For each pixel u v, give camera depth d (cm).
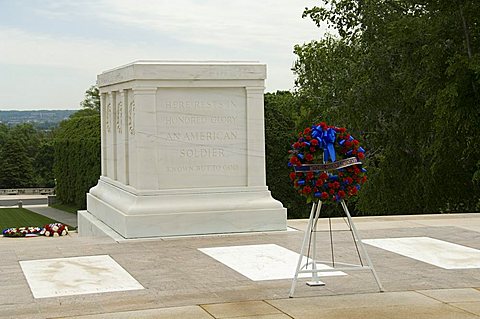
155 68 1441
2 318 862
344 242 1357
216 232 1461
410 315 854
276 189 4819
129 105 1549
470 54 2975
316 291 977
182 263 1180
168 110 1460
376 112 3425
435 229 1520
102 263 1190
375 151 3538
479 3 2962
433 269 1118
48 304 927
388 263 1165
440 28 3067
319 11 3706
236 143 1497
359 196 3488
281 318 845
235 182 1498
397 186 3459
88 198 1900
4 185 9262
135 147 1474
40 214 6022
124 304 920
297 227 1559
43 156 9488
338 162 943
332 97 3775
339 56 3809
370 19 3438
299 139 966
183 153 1470
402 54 3216
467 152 3059
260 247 1313
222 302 922
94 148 5444
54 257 1249
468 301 917
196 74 1459
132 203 1463
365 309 881
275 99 4962
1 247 1375
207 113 1480
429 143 3288
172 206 1448
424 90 3081
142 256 1245
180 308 894
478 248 1291
